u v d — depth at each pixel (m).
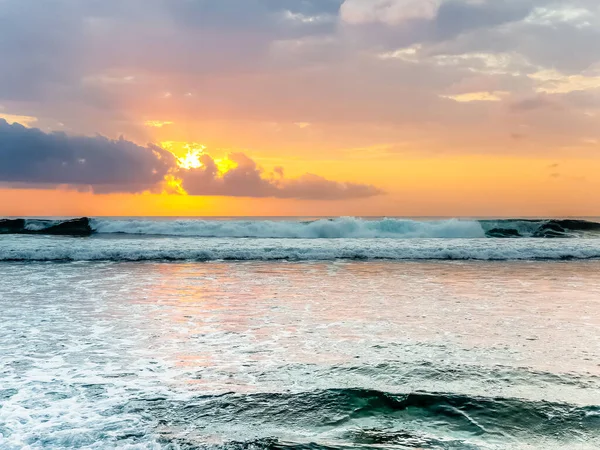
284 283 12.16
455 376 5.37
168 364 5.86
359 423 4.29
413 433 4.10
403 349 6.43
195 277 13.11
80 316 8.43
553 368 5.64
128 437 3.98
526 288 11.41
